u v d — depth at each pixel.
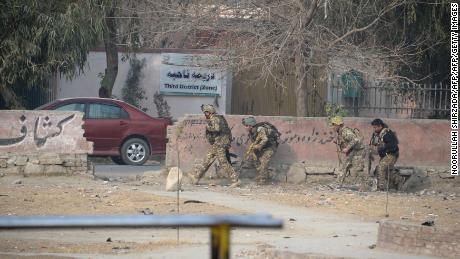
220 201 54.94
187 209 50.56
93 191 57.94
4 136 65.38
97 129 81.88
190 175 66.38
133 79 109.12
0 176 64.94
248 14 83.50
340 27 84.75
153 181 67.81
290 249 38.34
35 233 43.59
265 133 66.62
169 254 37.88
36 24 85.19
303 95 80.31
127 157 83.19
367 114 85.94
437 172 70.88
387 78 79.38
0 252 37.72
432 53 89.94
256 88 110.75
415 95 82.94
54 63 87.19
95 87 109.19
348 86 83.25
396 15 87.62
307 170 69.12
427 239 38.06
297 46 79.19
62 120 66.31
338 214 51.50
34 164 65.38
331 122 67.88
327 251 37.97
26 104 99.94
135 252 38.50
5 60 85.25
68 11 85.62
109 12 92.94
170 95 109.62
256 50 80.56
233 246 40.34
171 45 109.44
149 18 91.50
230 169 65.19
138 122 83.50
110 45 100.50
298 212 51.72
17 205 50.81
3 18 84.19
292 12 80.31
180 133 68.62
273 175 69.06
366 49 83.50
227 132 65.38
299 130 69.94
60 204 51.56
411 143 71.56
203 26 85.31
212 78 109.62
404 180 70.50
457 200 60.31
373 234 44.38
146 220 9.47
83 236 43.44
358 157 67.12
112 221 9.41
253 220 9.40
